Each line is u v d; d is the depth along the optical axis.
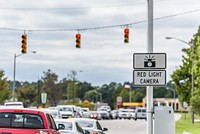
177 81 103.44
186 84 102.81
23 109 22.67
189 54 100.81
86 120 37.94
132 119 132.00
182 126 81.44
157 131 26.02
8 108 22.80
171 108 26.20
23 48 56.84
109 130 72.31
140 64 24.48
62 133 30.73
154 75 24.39
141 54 24.48
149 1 25.20
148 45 24.94
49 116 24.22
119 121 113.06
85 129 36.62
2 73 113.50
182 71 102.50
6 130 22.12
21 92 182.25
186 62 102.75
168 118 26.12
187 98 103.25
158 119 26.08
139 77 24.48
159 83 24.38
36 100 182.50
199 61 78.94
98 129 38.00
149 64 24.42
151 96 24.83
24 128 22.38
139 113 129.12
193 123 90.88
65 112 70.62
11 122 22.44
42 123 22.56
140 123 101.69
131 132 67.56
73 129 31.44
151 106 24.95
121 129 75.94
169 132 26.08
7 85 115.44
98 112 122.06
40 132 22.23
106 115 124.69
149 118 25.00
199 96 81.31
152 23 25.12
